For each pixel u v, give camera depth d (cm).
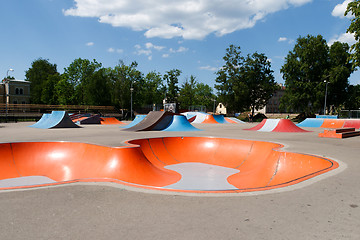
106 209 345
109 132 1644
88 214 328
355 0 1251
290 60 4156
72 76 5928
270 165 784
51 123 2183
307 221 288
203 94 8956
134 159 750
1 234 271
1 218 318
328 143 1069
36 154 862
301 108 4284
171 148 1142
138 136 1322
